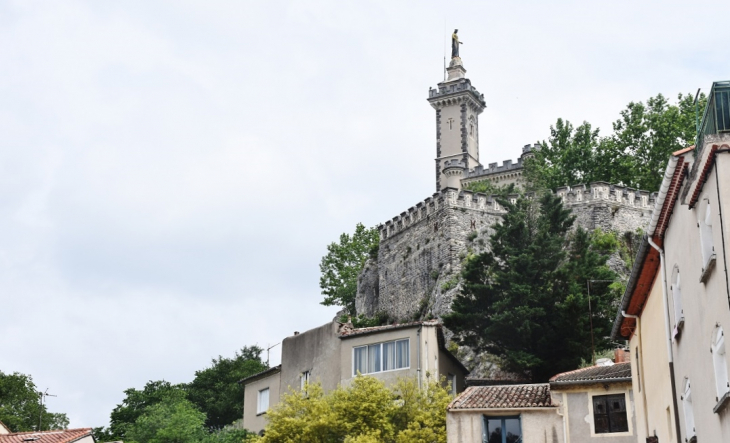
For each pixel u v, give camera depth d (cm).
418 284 8731
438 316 8044
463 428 4069
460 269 8300
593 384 3966
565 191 8481
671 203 2497
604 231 8262
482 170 10762
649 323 3161
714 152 2005
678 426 2622
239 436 5888
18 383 8306
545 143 10538
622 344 5684
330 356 5275
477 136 12662
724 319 2012
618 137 10219
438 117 12500
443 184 11144
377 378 4947
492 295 6062
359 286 9794
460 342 6016
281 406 4744
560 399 4022
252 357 9606
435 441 4284
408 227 9100
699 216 2181
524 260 6094
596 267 6269
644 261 2908
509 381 5669
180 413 6662
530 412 4012
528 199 7006
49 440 4856
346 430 4475
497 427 4047
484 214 8550
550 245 6191
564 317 5638
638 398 3578
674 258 2539
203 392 8725
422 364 4834
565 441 3938
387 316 9069
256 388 5953
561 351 5625
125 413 7919
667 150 9888
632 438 3856
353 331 5222
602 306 5791
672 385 2669
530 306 5856
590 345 5569
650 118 10112
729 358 2000
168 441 6419
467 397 4228
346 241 11856
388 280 9206
